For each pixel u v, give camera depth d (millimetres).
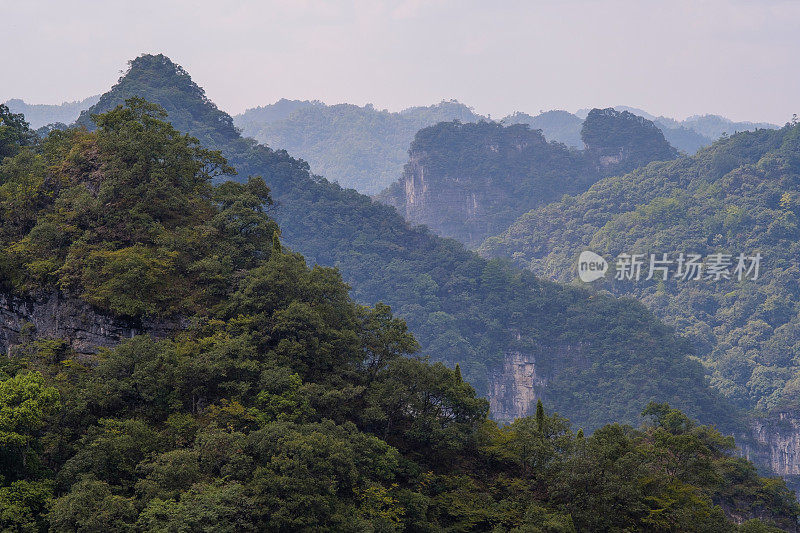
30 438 62938
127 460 63438
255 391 72000
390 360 80812
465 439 76375
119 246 82188
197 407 71562
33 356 77062
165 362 70312
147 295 77875
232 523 57000
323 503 60344
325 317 81188
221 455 62594
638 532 70625
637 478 72312
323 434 65500
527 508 70062
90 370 73188
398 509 66125
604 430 78500
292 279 81375
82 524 55562
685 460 78062
